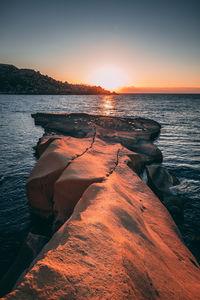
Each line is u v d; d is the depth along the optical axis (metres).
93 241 2.93
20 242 7.06
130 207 5.20
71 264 2.30
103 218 3.83
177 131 30.16
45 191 8.14
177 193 10.20
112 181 6.88
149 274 2.86
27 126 33.28
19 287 1.76
